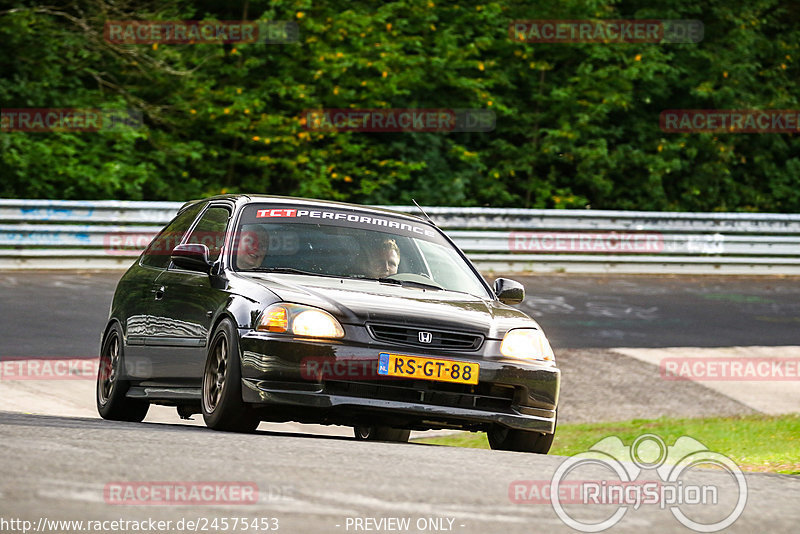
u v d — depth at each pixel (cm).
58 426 1797
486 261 6738
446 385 2041
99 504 1117
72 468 1302
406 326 2030
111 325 2641
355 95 8656
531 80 9450
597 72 9219
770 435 3284
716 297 6209
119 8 7894
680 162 9350
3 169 7400
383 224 2433
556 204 9025
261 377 1969
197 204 2606
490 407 2069
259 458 1487
